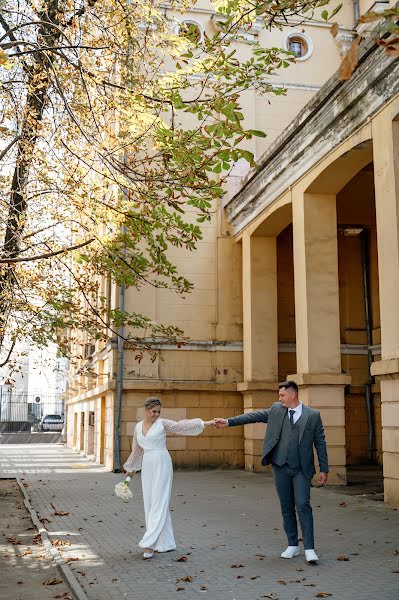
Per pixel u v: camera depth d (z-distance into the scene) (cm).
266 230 1867
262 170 1736
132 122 973
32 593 612
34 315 1211
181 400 1925
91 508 1125
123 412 1877
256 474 1777
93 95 1083
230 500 1227
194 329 1980
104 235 1138
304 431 695
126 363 1897
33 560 742
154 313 1952
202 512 1071
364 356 2031
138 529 913
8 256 1143
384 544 788
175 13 2058
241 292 2030
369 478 1620
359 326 2042
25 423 4578
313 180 1473
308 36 2225
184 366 1948
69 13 1091
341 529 896
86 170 1204
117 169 960
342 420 1460
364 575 639
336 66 2236
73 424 3209
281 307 2059
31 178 1147
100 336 1226
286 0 599
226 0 890
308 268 1505
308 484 693
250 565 684
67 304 1213
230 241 2048
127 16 1045
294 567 673
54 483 1552
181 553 743
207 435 1927
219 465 1920
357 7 2242
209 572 656
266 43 2181
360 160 1367
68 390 3288
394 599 557
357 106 1256
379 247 1169
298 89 2197
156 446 746
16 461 2320
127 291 1939
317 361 1473
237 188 2045
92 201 1088
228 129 841
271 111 2169
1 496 1346
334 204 1537
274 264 1917
